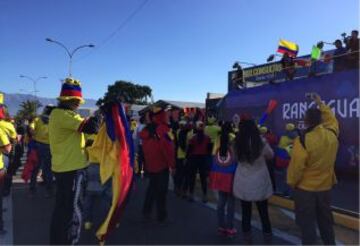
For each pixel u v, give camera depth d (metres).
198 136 9.58
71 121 5.46
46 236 6.78
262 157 6.27
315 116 5.13
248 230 6.47
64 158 5.56
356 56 10.30
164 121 7.61
